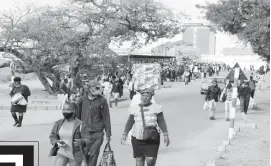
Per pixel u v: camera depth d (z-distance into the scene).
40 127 16.98
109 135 8.17
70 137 6.97
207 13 26.33
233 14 25.44
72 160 7.00
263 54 27.25
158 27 34.03
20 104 17.03
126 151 11.91
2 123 18.20
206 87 37.81
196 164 10.24
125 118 20.70
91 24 32.44
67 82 24.39
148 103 7.63
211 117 20.45
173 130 16.59
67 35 30.70
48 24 31.22
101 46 31.73
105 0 32.25
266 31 23.69
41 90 36.25
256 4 24.69
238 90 21.08
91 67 32.59
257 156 11.07
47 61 31.89
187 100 32.09
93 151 8.10
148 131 7.43
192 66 77.69
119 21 32.38
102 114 8.23
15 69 32.28
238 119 20.77
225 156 11.12
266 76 50.69
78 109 8.23
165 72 61.75
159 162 10.50
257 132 15.79
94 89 8.23
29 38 30.92
